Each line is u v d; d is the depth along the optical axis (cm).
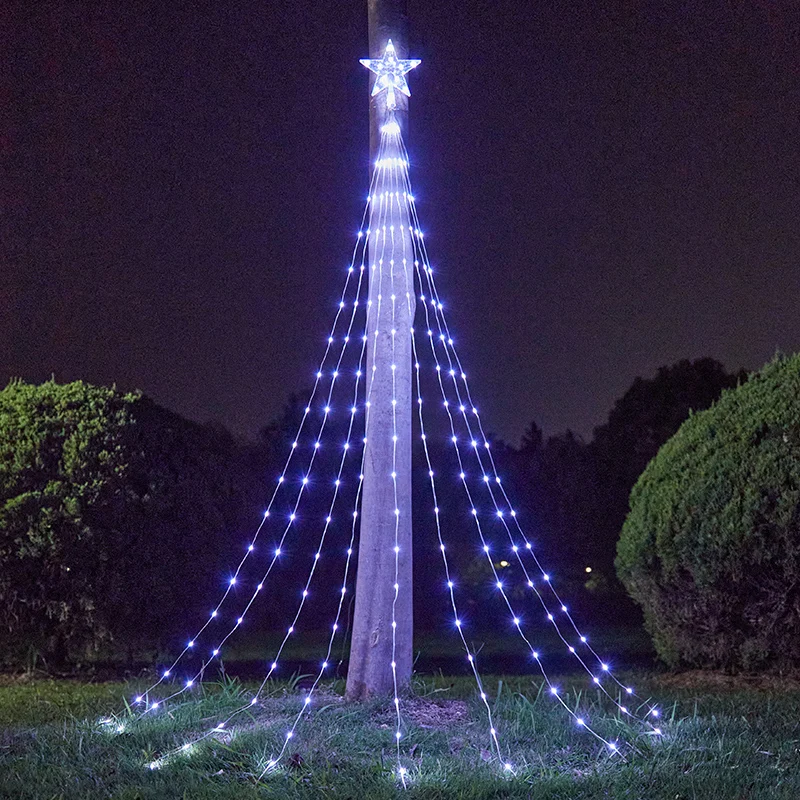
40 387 963
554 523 1809
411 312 732
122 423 930
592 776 536
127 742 617
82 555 900
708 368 1827
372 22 761
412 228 764
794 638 805
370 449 717
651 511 864
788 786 524
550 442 1873
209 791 514
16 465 907
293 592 1476
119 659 1002
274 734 606
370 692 693
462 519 1709
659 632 883
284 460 1452
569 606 1745
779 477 797
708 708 720
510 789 517
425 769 545
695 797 505
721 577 814
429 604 1619
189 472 963
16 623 912
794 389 838
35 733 641
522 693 776
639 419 1830
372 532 709
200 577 948
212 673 948
